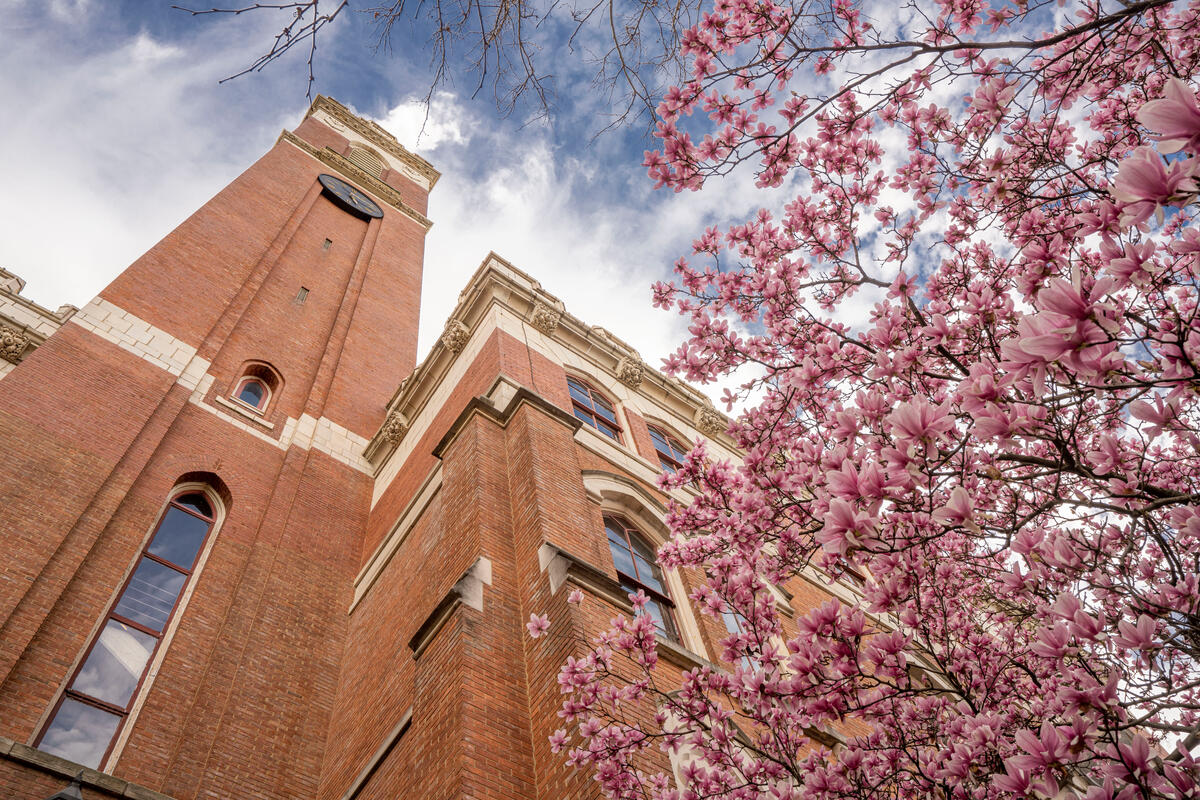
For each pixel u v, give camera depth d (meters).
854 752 5.17
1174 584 4.56
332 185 30.42
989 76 5.05
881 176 6.33
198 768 10.60
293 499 16.14
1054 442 3.93
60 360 14.34
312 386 19.84
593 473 12.73
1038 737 3.70
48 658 10.55
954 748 4.97
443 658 8.70
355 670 12.84
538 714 8.02
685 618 11.41
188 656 12.05
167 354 16.70
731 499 7.21
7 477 11.78
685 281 6.88
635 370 17.86
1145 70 5.55
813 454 5.37
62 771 9.18
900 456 3.56
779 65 4.98
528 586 9.55
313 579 14.82
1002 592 6.67
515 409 12.79
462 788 7.00
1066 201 5.84
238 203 23.89
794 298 6.69
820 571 6.32
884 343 5.15
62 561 11.52
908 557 5.06
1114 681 3.64
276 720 11.92
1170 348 3.29
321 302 23.47
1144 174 2.51
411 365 23.84
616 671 8.34
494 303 16.20
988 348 5.09
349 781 10.45
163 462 14.65
